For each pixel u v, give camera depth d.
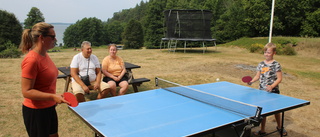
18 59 12.48
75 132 3.58
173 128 2.02
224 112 2.50
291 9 31.03
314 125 4.15
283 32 34.19
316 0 30.52
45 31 2.15
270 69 3.68
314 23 30.02
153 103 2.85
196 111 2.54
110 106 2.71
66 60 11.86
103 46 89.06
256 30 35.25
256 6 31.77
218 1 44.38
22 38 2.17
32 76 2.09
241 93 3.54
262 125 3.65
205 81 7.36
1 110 4.29
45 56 2.26
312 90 6.84
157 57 13.46
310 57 16.59
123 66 5.09
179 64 10.76
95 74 4.63
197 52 17.31
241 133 2.37
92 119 2.25
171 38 16.59
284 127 4.05
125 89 4.80
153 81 7.07
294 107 2.85
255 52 17.64
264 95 3.41
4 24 27.36
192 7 45.59
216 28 40.56
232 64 10.95
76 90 4.19
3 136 3.32
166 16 16.92
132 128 2.02
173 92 3.46
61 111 4.42
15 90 5.71
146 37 47.41
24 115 2.24
